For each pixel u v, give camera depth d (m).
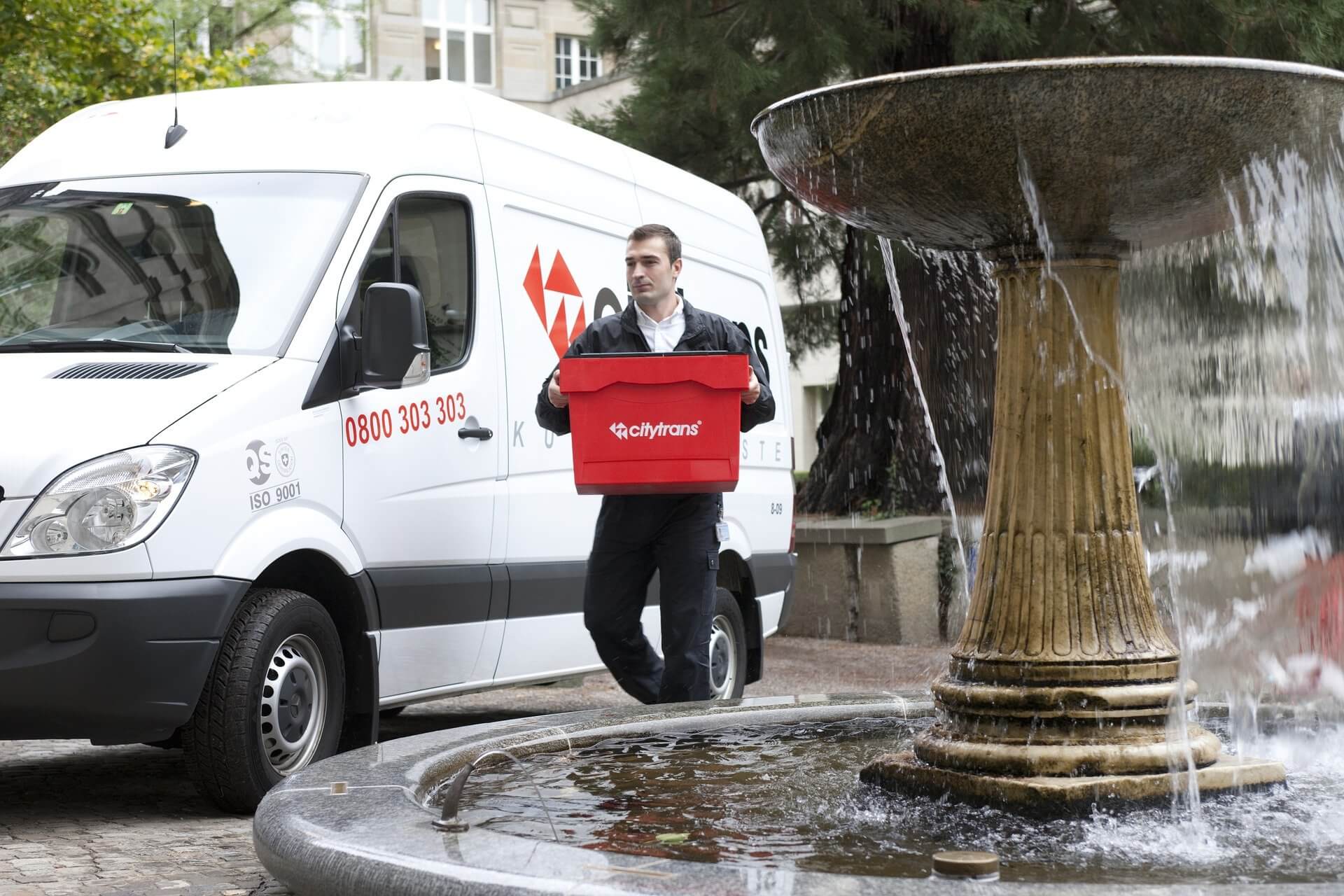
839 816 4.61
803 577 16.66
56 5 16.03
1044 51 14.81
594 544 7.17
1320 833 4.38
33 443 6.13
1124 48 14.68
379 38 47.53
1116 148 4.25
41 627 5.98
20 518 6.02
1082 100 4.12
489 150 8.52
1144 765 4.57
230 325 7.07
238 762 6.39
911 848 4.19
